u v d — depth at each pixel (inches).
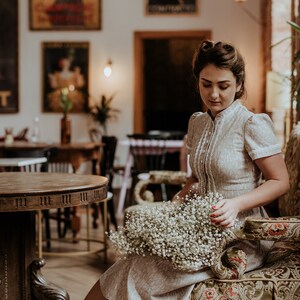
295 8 208.1
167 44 512.1
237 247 88.4
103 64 409.4
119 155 408.2
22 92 413.4
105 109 400.8
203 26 402.6
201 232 82.7
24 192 98.7
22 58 411.8
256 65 397.4
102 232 246.4
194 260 81.6
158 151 299.3
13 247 114.3
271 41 318.0
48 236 213.5
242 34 399.5
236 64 86.0
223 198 88.7
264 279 84.5
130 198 296.0
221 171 88.0
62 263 190.9
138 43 406.6
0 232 113.4
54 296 112.9
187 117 513.3
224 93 86.4
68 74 410.6
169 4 403.5
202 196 91.4
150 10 405.1
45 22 409.4
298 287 85.0
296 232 83.3
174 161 370.3
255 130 86.5
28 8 409.1
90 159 254.7
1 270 113.7
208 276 84.1
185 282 82.7
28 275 115.2
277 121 296.7
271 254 93.6
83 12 407.5
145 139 294.7
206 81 86.7
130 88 408.8
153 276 83.2
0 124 414.0
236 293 83.6
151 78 516.1
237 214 87.0
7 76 410.9
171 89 514.6
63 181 114.3
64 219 228.7
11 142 277.7
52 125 413.1
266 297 84.4
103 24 408.2
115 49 408.2
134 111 409.1
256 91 397.1
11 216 113.8
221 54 85.1
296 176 105.8
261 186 85.5
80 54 409.4
